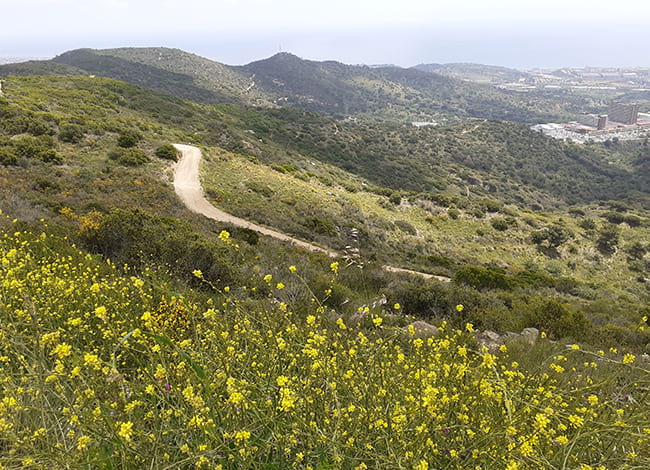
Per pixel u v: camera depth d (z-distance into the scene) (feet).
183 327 11.46
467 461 6.24
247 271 35.42
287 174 175.11
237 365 7.97
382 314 29.53
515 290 70.38
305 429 6.52
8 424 5.50
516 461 6.08
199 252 32.94
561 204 402.11
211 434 5.66
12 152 100.63
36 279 13.07
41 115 134.82
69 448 5.77
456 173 405.80
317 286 35.53
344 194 172.86
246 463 5.74
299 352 8.85
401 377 8.85
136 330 6.68
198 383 7.15
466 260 137.49
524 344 28.17
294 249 74.33
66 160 110.22
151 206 88.99
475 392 7.18
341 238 109.09
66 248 27.76
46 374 6.45
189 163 138.62
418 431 6.27
